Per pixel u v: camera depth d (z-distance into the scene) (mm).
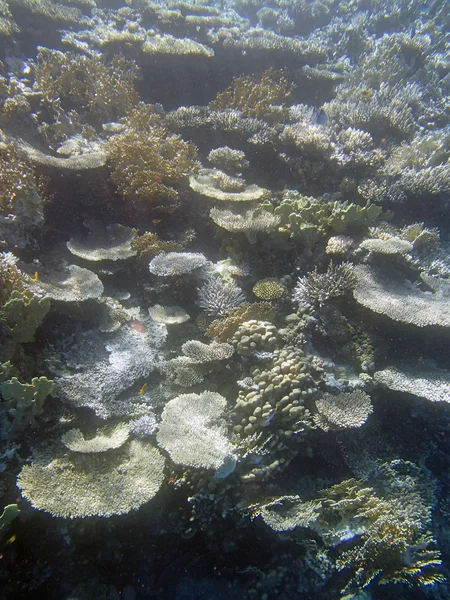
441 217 1890
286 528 1145
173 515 1231
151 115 2119
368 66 2863
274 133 2047
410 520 1259
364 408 1298
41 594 1152
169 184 1804
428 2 3609
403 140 2186
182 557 1279
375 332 1468
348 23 3736
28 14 2398
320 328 1467
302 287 1521
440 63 3000
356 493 1255
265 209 1698
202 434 1205
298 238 1615
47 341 1352
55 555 1170
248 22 3586
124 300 1621
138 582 1244
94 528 1186
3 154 1595
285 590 1249
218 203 1789
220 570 1275
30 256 1542
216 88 2633
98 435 1235
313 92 2717
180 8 3236
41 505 1063
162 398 1349
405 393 1408
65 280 1458
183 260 1540
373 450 1409
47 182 1655
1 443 1151
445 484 1421
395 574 1196
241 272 1603
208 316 1537
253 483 1235
